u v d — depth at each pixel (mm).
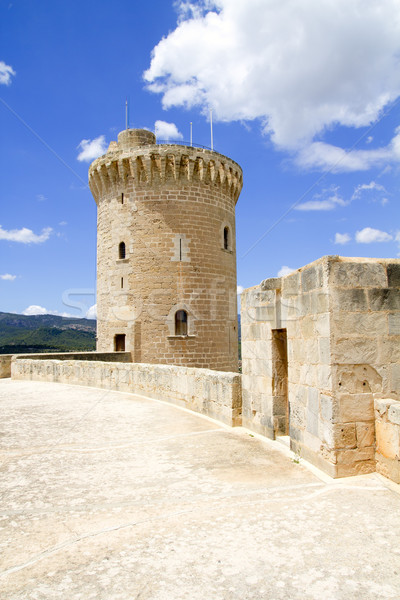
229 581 3842
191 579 3885
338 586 3742
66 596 3674
